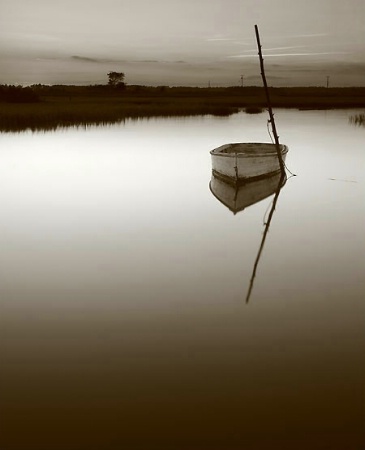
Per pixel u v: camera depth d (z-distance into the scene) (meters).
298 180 18.11
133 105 56.31
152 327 7.27
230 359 6.43
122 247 10.70
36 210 13.66
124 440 4.95
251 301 8.17
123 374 6.07
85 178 17.94
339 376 6.04
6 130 32.25
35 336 7.00
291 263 9.89
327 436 5.00
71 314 7.64
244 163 16.28
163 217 13.09
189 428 5.12
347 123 40.03
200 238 11.39
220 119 44.03
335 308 7.95
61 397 5.61
